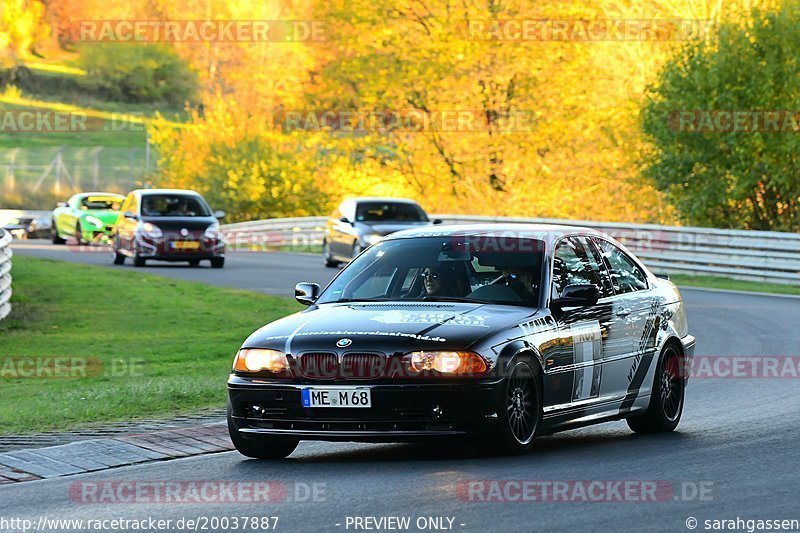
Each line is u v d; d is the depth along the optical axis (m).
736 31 91.06
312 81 177.38
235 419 25.42
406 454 26.38
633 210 120.25
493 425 24.39
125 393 35.91
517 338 25.09
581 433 29.75
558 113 131.62
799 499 21.00
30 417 31.95
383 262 28.11
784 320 56.94
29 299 63.91
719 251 82.88
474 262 27.44
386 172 142.12
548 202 127.00
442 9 132.75
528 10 130.25
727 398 35.22
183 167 143.00
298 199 139.38
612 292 28.77
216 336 51.53
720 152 93.75
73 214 112.56
